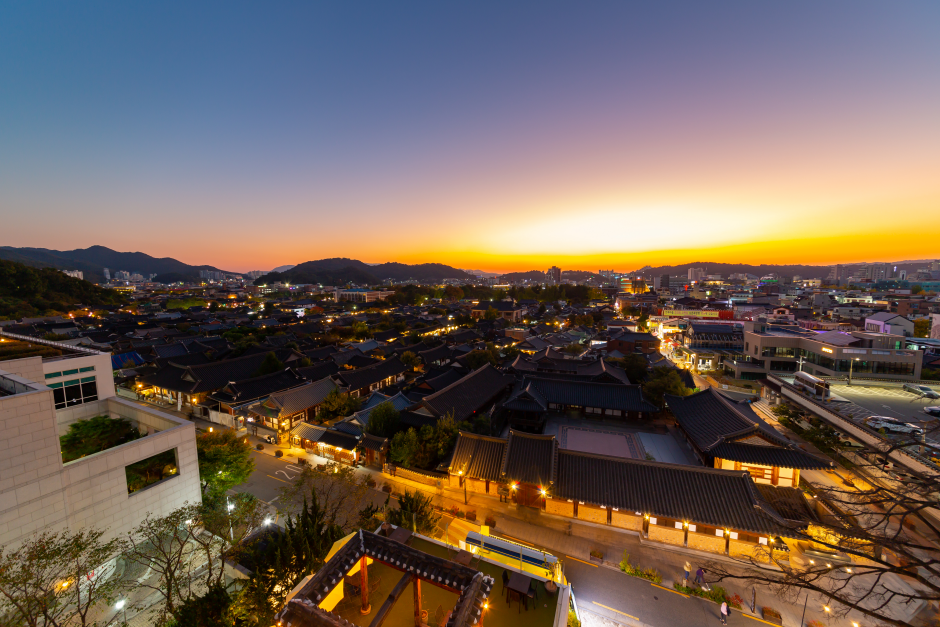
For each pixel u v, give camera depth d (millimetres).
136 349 87812
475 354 72500
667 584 26203
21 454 21359
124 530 25969
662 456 42375
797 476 33562
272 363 64562
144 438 27000
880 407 44031
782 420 49281
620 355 81000
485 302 170625
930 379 55062
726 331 90312
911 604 24078
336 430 43844
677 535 29766
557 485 32406
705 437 38750
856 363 56875
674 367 63969
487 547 22531
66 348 34969
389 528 23234
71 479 23328
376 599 19016
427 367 78062
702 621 23516
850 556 27828
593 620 23422
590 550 29234
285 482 38312
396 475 39375
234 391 54094
